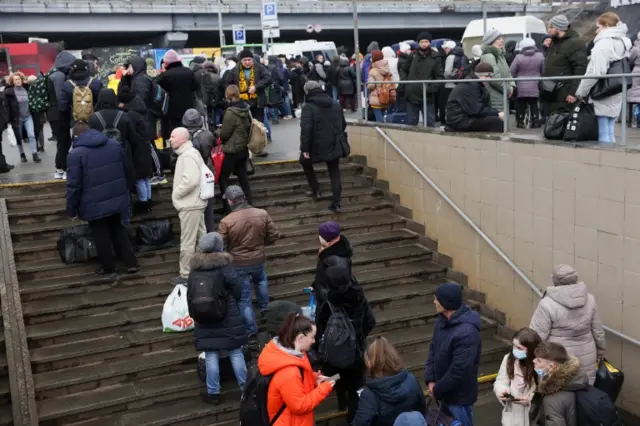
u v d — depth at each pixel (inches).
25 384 284.2
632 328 298.0
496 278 370.0
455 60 469.7
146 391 292.0
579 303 266.8
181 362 309.4
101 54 1306.6
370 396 213.2
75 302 331.9
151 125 411.5
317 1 2110.0
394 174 446.0
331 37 2413.9
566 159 319.9
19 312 316.5
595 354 272.4
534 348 223.6
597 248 309.6
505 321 365.7
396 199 443.8
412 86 453.7
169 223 376.8
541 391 208.8
